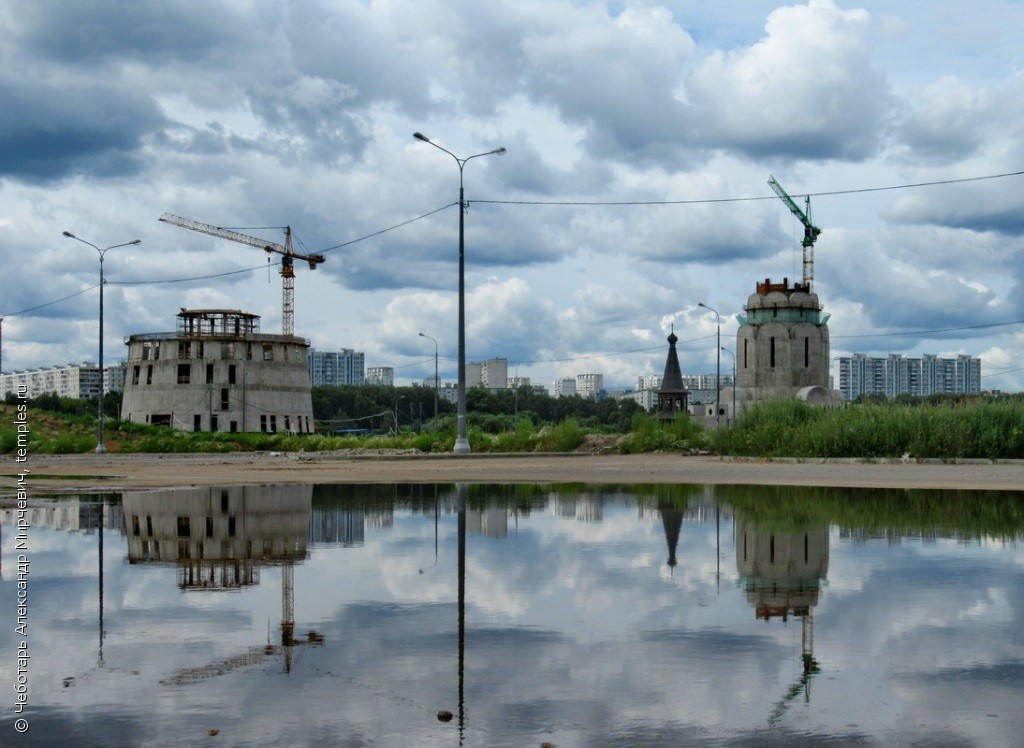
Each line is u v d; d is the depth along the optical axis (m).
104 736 5.38
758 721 5.60
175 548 13.38
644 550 12.85
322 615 8.58
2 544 13.88
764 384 107.81
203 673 6.66
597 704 5.92
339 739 5.32
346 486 27.73
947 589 9.70
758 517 17.39
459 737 5.35
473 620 8.33
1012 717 5.66
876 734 5.38
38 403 135.12
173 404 118.12
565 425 62.66
